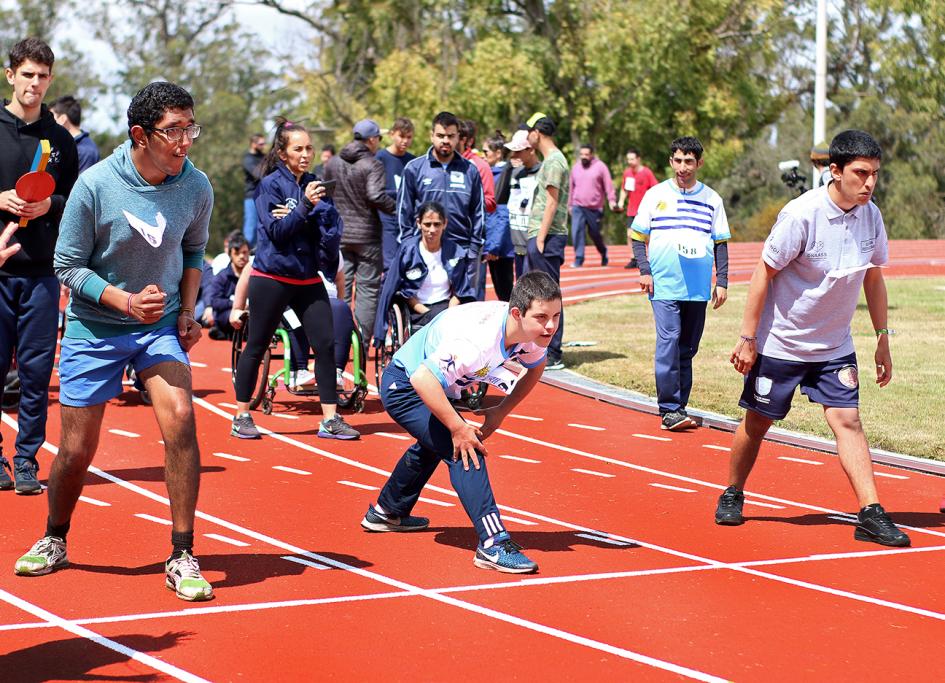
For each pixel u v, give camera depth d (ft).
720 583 18.67
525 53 127.03
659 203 30.71
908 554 20.44
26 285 22.84
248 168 66.13
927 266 80.02
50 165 22.65
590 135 134.41
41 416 23.45
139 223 16.94
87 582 18.17
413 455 20.79
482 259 40.04
